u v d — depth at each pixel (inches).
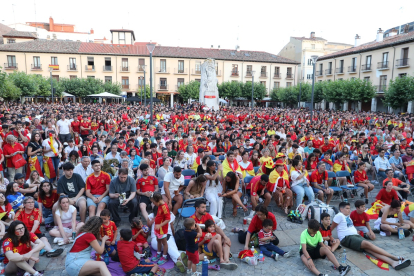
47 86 1514.5
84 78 1779.0
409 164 363.3
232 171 287.0
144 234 220.7
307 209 271.6
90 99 1811.0
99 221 187.5
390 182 276.5
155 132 504.1
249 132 520.4
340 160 359.9
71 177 259.0
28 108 899.4
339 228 231.5
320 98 1717.5
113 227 209.3
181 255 191.9
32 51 1825.8
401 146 434.0
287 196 291.1
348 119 897.5
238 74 2137.1
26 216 217.9
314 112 1206.3
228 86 1914.4
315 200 291.7
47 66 1860.2
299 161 309.9
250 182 288.2
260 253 211.8
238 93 1921.8
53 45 1918.1
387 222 249.1
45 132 459.8
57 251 208.4
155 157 375.6
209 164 273.1
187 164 362.3
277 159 300.7
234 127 652.7
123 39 2128.4
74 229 230.8
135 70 1991.9
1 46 1817.2
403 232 242.7
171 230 229.8
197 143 456.8
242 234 232.7
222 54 2165.4
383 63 1428.4
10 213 225.0
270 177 295.1
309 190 302.2
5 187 269.1
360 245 216.7
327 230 217.6
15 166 325.1
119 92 1838.1
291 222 273.6
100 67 1939.0
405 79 1069.1
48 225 247.1
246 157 334.3
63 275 186.1
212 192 276.8
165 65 2031.3
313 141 474.6
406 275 189.8
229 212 300.0
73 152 323.6
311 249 205.9
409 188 336.5
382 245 231.0
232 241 234.7
